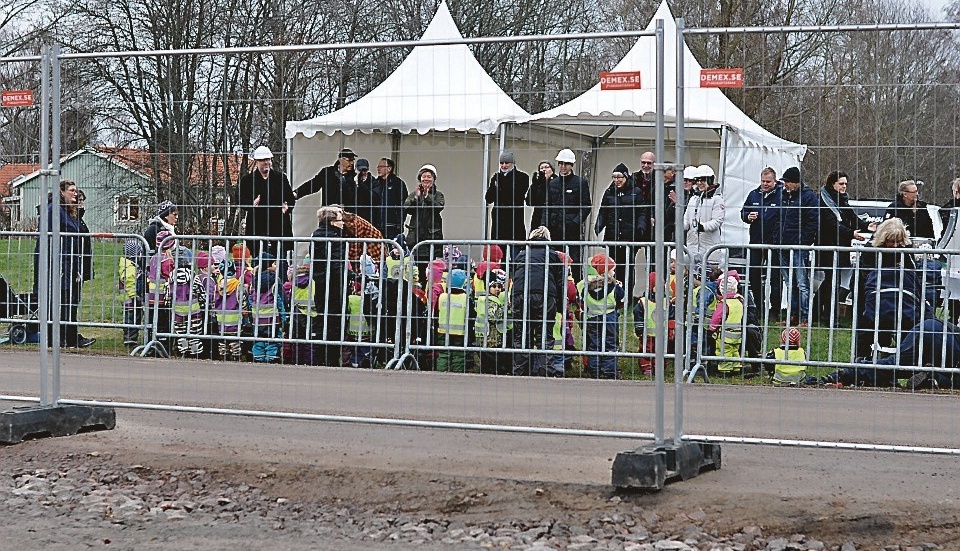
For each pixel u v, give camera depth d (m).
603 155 11.68
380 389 8.41
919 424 7.16
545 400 7.97
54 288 7.17
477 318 9.13
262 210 8.88
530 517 5.48
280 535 5.27
